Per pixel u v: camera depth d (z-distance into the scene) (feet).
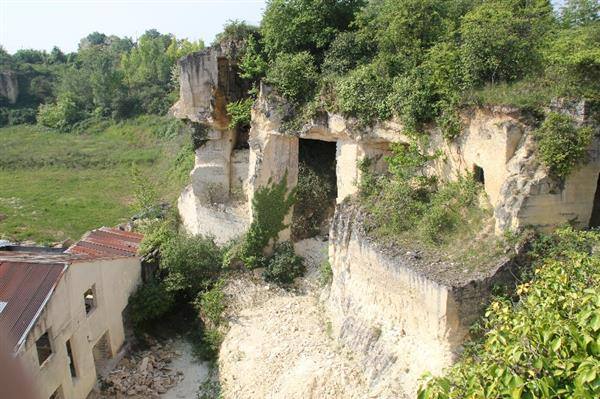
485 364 23.93
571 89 44.70
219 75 78.13
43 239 91.04
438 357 43.55
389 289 49.80
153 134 163.02
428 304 44.24
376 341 50.96
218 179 83.15
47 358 48.78
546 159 43.45
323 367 52.85
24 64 228.02
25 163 140.15
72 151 150.41
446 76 51.78
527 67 48.67
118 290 64.39
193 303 69.82
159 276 73.31
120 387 59.16
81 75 208.13
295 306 67.26
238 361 59.47
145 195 100.63
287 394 51.44
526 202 44.01
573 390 21.18
